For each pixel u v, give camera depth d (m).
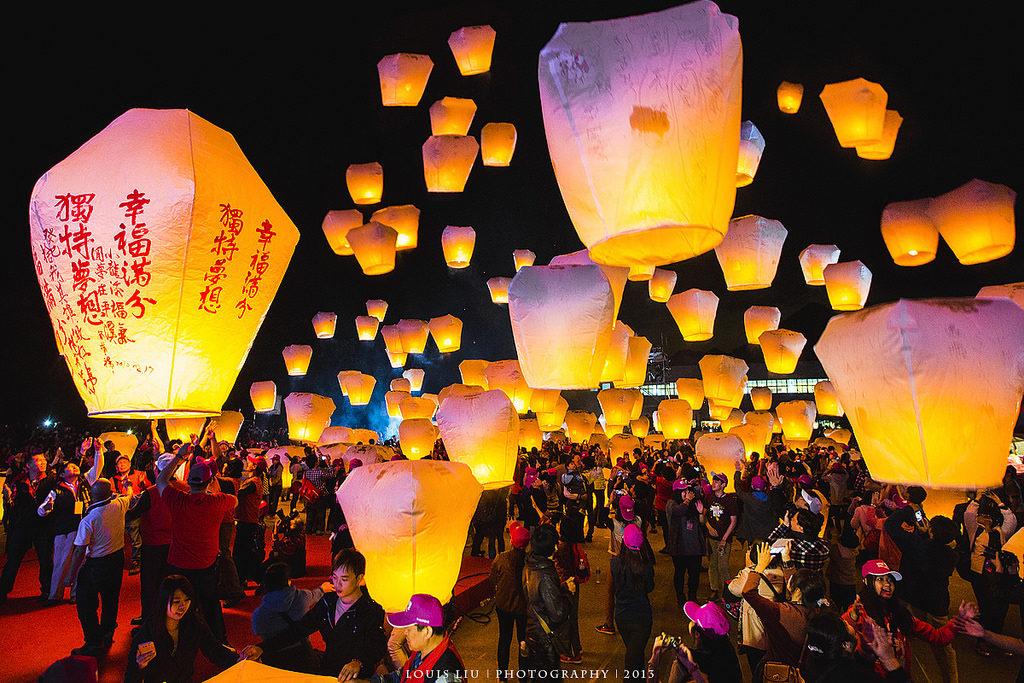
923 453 2.49
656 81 1.98
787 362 10.02
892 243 6.87
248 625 5.92
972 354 2.42
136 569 7.79
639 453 14.35
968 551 6.24
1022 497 8.40
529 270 3.35
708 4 2.05
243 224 2.35
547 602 4.55
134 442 10.80
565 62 2.04
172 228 2.21
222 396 2.42
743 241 5.77
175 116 2.35
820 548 4.18
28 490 6.74
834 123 6.55
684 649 3.25
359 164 9.33
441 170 7.44
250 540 7.28
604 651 5.88
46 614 6.05
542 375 3.33
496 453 5.77
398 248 9.16
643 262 2.32
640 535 4.61
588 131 2.02
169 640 3.40
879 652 3.14
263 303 2.47
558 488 11.26
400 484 3.44
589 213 2.11
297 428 11.66
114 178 2.22
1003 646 3.54
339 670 3.29
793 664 3.46
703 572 9.12
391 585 3.49
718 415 14.88
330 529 10.99
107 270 2.22
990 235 5.82
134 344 2.26
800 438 14.00
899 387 2.49
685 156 1.98
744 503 7.43
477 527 9.13
